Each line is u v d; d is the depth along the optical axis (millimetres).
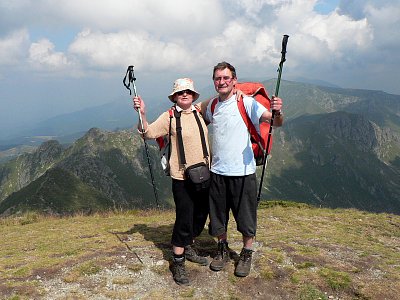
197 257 3086
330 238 4348
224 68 2576
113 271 3006
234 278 2869
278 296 2658
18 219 7859
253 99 2648
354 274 2953
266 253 3316
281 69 2609
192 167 2662
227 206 2900
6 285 2719
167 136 2791
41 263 3154
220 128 2688
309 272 2938
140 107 2785
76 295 2617
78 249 3605
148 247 3557
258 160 2771
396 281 2842
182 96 2688
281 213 6594
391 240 5125
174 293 2699
